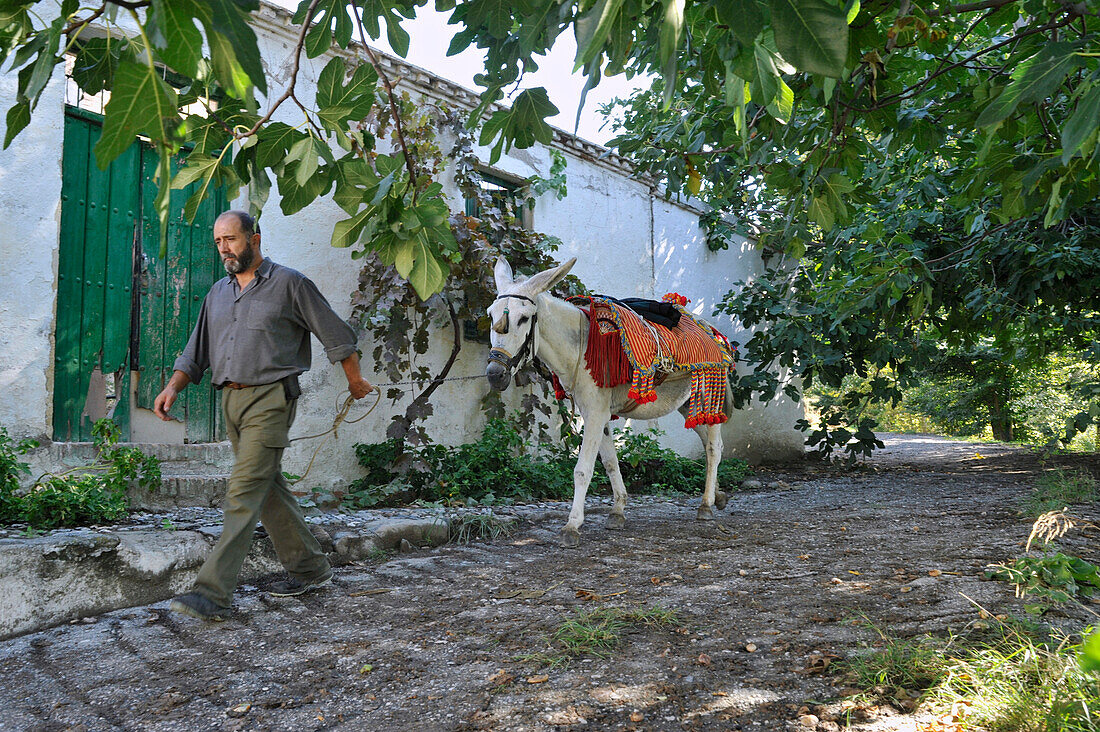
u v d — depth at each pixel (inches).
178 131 69.2
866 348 342.0
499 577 146.3
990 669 78.8
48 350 173.2
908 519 195.0
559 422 306.7
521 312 172.9
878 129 121.1
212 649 106.3
